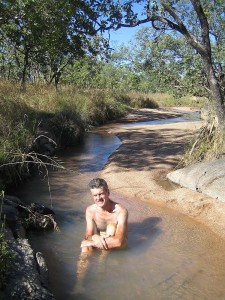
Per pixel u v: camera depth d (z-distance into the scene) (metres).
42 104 6.94
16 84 7.81
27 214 3.11
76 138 6.59
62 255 2.66
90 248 2.69
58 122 6.30
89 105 9.77
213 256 2.70
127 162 5.20
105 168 5.00
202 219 3.35
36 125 5.52
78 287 2.26
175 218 3.39
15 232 2.71
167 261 2.60
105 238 2.69
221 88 4.91
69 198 3.85
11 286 1.94
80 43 5.93
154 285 2.30
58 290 2.22
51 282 2.30
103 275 2.40
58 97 7.97
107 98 11.39
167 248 2.79
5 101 5.34
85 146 6.55
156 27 5.12
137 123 10.31
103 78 18.69
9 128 4.53
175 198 3.82
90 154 5.91
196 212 3.48
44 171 4.77
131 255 2.66
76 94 9.85
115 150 6.17
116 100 12.72
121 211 2.79
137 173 4.67
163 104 17.56
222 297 2.20
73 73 14.24
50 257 2.62
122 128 8.93
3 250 2.03
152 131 8.28
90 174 4.75
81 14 5.33
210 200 3.63
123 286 2.28
